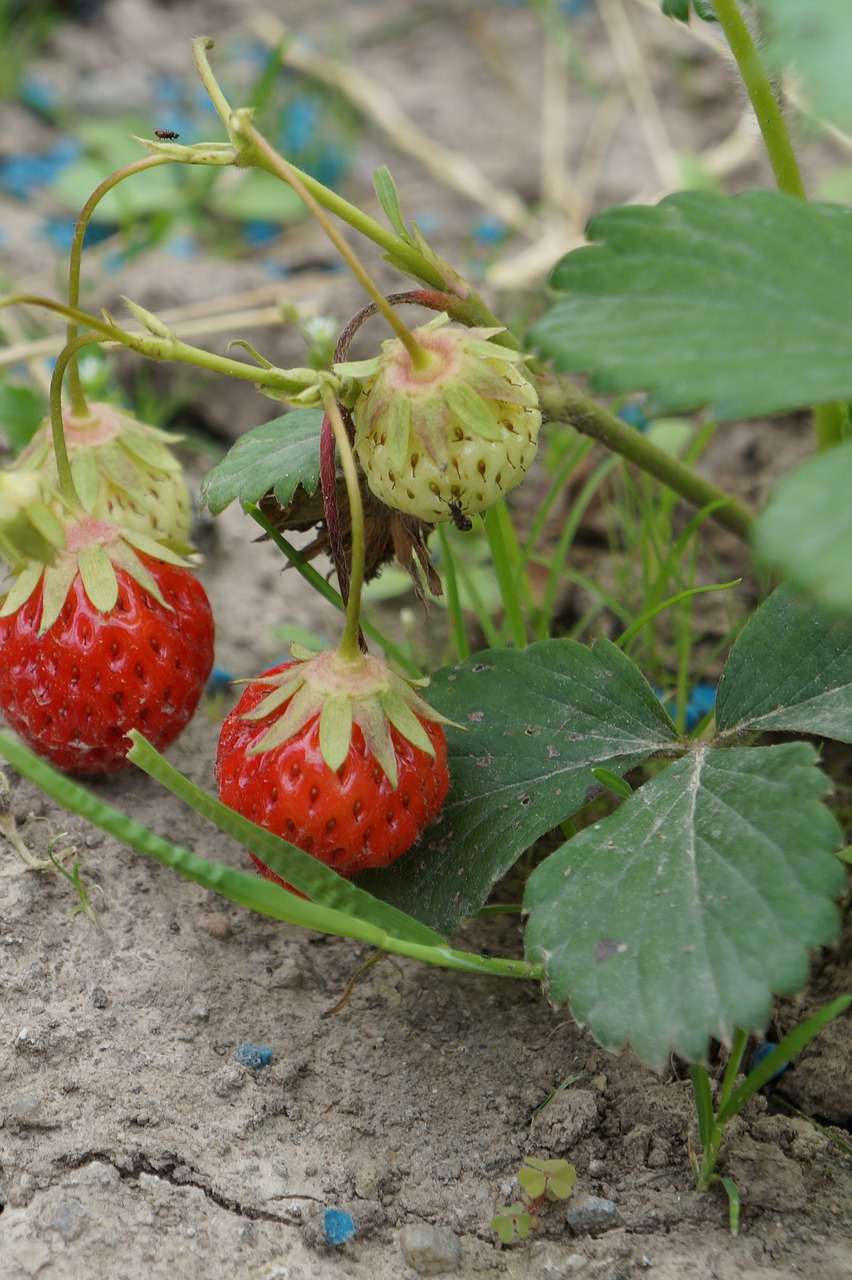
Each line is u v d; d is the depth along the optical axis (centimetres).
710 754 33
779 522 28
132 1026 34
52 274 54
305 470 35
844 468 28
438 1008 35
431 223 60
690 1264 32
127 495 36
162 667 35
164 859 31
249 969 35
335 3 77
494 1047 34
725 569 45
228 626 43
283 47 51
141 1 74
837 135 42
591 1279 32
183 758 39
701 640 43
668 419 47
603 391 29
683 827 32
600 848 32
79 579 35
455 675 35
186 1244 32
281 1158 33
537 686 35
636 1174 33
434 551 44
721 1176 32
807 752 32
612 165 64
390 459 32
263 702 33
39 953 35
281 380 33
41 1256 32
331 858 33
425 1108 34
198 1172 33
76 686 35
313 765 32
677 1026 30
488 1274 32
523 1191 33
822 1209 32
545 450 48
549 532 46
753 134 38
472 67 72
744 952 30
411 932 32
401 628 44
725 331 30
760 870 31
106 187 33
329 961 36
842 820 39
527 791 34
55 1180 33
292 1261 32
